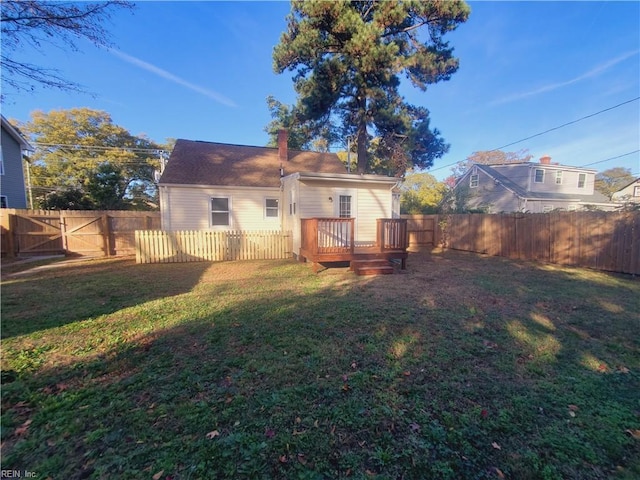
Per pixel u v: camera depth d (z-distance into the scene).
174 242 9.95
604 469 1.81
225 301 5.31
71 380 2.75
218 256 10.38
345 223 10.12
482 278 7.46
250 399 2.47
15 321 4.26
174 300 5.36
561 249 9.78
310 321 4.30
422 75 14.44
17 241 10.67
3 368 2.95
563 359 3.24
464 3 12.83
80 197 19.75
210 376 2.82
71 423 2.17
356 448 1.95
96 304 5.10
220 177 12.94
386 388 2.65
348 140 17.80
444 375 2.88
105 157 26.47
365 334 3.84
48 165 25.38
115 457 1.86
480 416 2.27
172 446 1.95
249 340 3.64
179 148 14.41
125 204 27.78
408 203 21.19
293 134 20.75
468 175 26.17
